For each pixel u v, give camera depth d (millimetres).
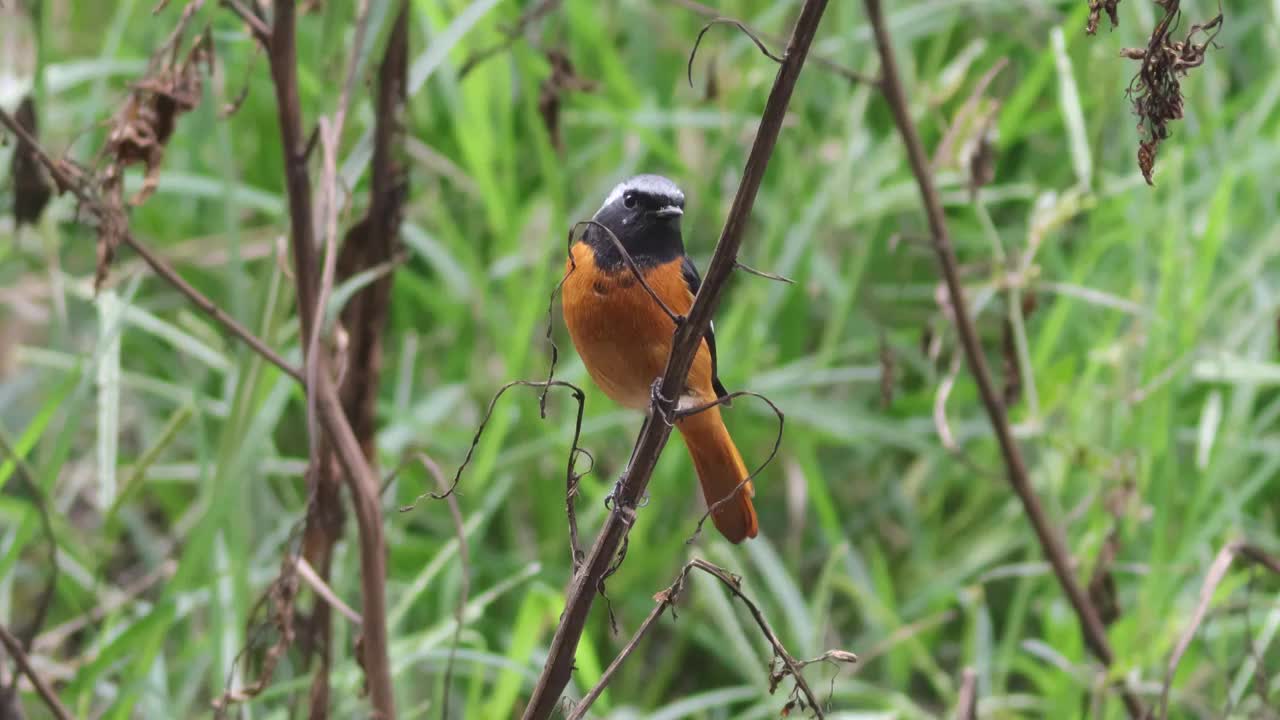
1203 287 9484
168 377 12047
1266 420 10164
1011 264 9859
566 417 11062
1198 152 11750
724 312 12469
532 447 10523
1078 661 9477
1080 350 11742
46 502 7402
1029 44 11523
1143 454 9289
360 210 9781
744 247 12172
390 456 10555
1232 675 9844
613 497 6078
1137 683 8688
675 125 12016
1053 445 9289
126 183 9992
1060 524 9617
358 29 6805
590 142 12797
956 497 12359
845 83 12008
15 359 11852
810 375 11086
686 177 11969
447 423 11641
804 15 4680
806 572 11477
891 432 11055
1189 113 11570
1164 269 9531
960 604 11461
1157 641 9008
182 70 6641
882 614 9891
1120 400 9820
